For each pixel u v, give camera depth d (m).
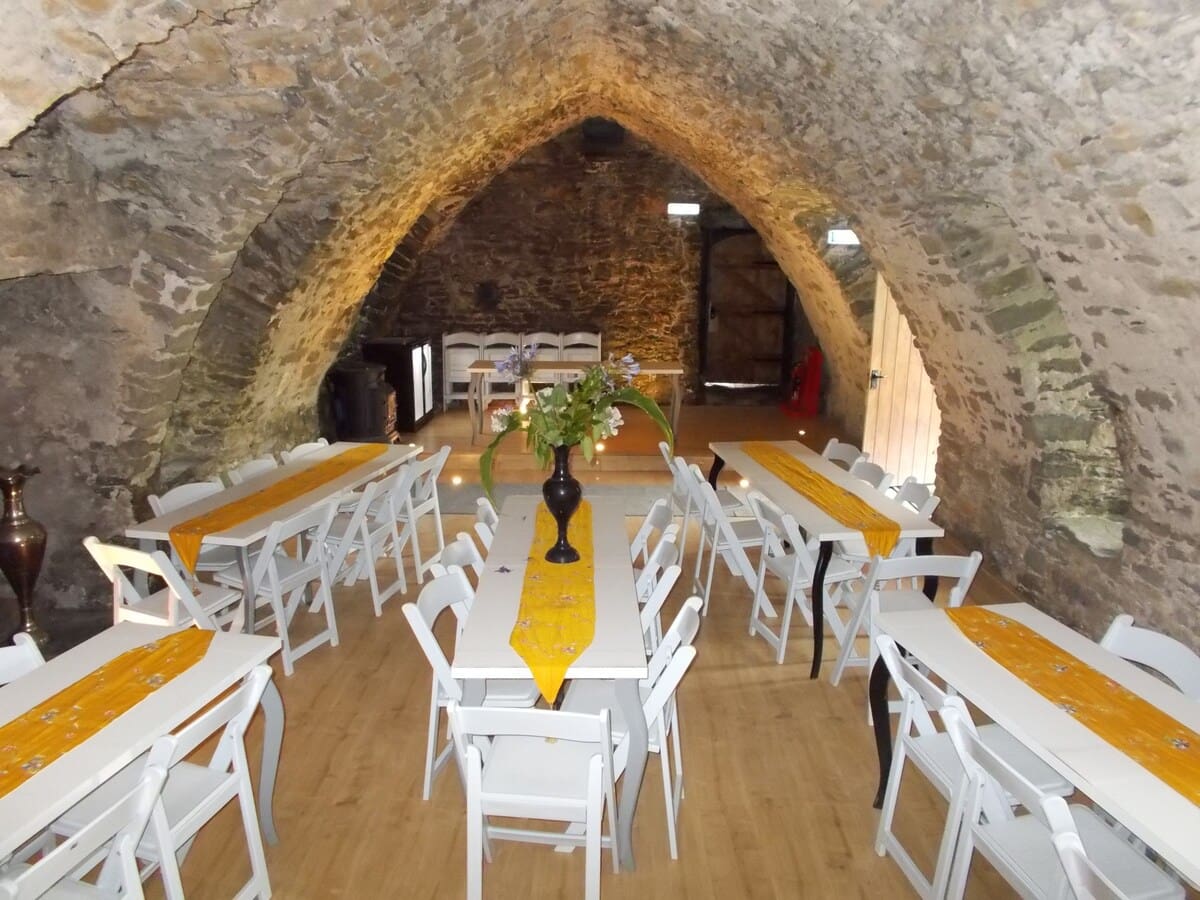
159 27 2.41
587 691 2.89
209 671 2.35
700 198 9.38
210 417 5.24
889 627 2.67
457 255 9.52
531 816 2.25
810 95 4.02
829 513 3.85
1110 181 2.67
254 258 4.86
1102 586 3.95
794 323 9.89
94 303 3.98
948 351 5.13
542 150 9.16
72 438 4.30
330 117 3.66
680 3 3.76
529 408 3.14
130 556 3.20
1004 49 2.56
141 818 1.89
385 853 2.66
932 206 4.14
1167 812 1.79
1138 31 2.09
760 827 2.78
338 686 3.65
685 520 4.90
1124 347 3.29
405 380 8.29
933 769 2.45
